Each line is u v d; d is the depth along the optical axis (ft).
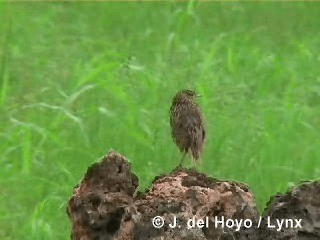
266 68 57.88
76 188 28.76
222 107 51.96
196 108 31.96
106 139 48.47
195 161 32.09
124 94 50.29
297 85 55.16
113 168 28.37
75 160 47.21
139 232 27.22
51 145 48.96
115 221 28.12
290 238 27.66
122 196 28.12
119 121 49.98
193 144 31.89
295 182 44.47
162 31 67.26
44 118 52.16
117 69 55.83
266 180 45.65
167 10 70.95
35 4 70.33
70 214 28.66
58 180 46.14
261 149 47.57
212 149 47.29
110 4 72.49
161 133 48.49
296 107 51.70
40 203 43.45
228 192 28.14
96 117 50.83
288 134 49.01
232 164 46.55
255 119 50.93
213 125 49.06
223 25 69.92
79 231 28.45
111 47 64.03
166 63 58.85
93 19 70.33
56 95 55.52
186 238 27.07
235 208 27.96
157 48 63.26
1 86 55.93
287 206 27.71
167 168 45.75
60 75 58.70
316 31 70.03
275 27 70.13
